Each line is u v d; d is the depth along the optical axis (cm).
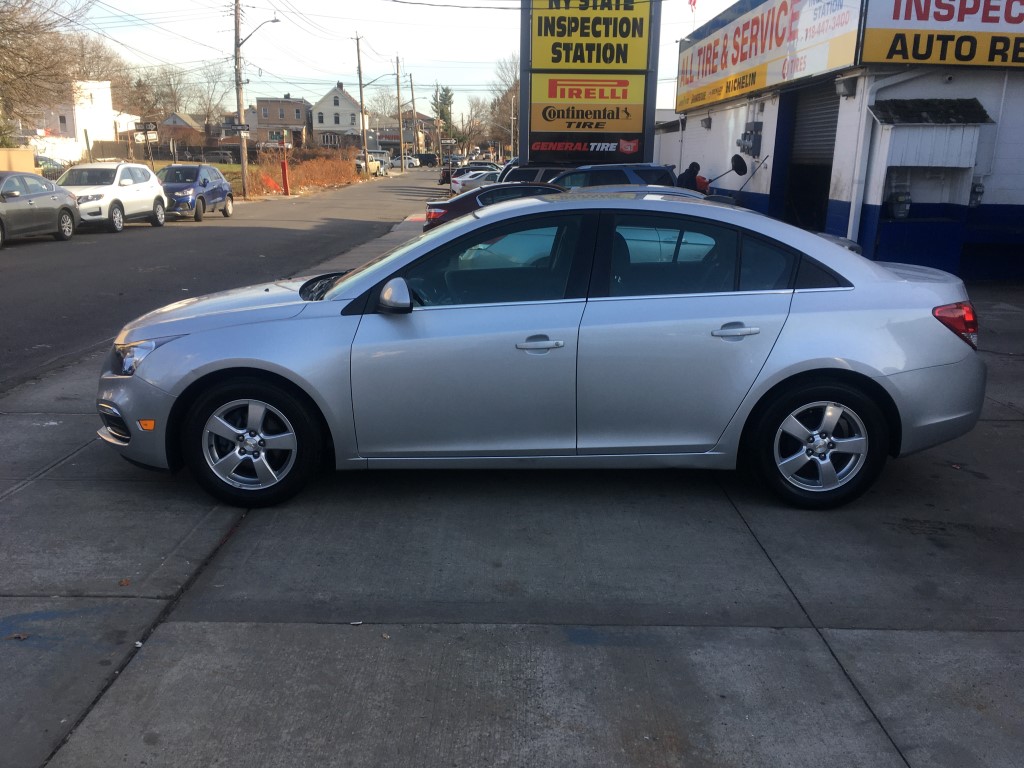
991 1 1139
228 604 363
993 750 281
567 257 445
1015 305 1105
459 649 333
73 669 315
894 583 388
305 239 2064
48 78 2305
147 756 272
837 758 277
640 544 423
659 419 444
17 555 402
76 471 510
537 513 457
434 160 12206
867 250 1245
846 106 1288
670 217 446
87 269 1440
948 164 1190
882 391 444
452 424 443
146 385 441
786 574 395
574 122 2056
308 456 449
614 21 1998
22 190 1811
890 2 1141
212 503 464
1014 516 462
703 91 2164
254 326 441
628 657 329
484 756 275
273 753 275
